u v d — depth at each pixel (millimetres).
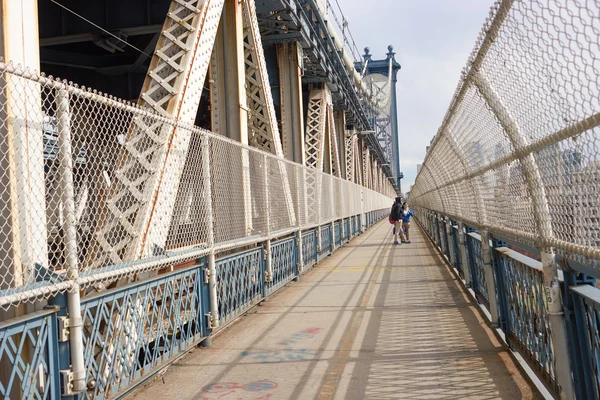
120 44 13195
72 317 3545
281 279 10023
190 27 7188
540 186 3621
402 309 7777
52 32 12578
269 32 16609
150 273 4973
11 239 3652
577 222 2959
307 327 6918
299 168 12750
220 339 6473
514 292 5059
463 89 5508
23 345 3246
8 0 4055
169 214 5562
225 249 6676
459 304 7914
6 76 3539
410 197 55625
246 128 10086
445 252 13695
